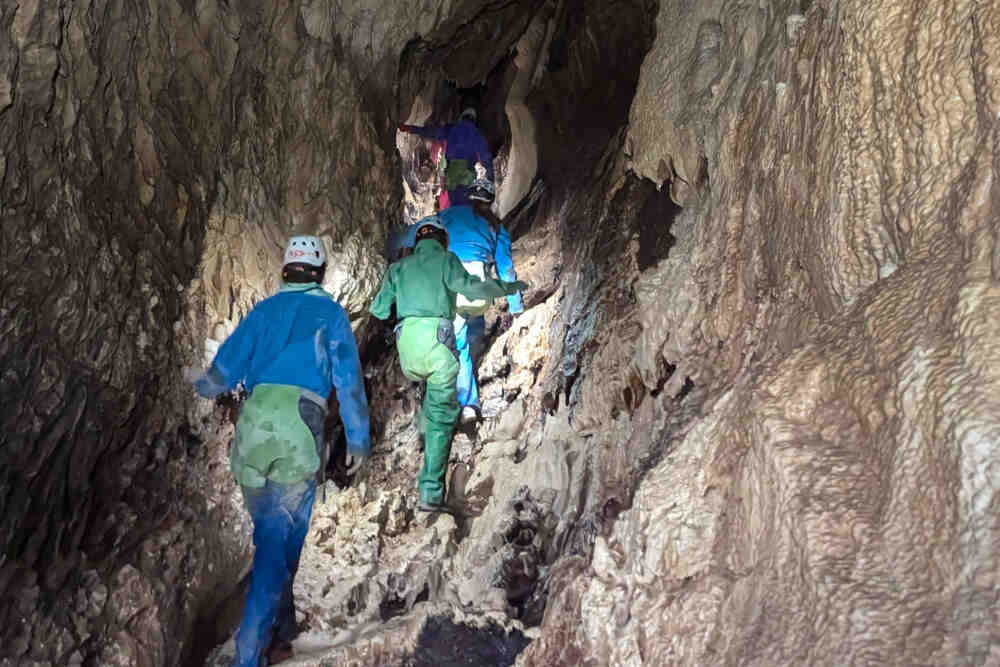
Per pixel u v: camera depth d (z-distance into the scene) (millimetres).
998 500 1524
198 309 3527
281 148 4316
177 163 3469
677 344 3305
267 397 3008
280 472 2990
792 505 1899
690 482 2400
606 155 5504
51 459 2590
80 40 2762
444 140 6781
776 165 2756
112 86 3043
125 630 2773
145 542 3002
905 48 2135
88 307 2748
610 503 3209
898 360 1867
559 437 4305
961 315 1739
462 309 4762
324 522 4156
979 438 1557
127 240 3062
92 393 2764
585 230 5090
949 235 1969
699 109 3625
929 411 1703
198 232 3590
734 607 2004
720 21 3816
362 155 4898
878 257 2225
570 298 4828
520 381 5105
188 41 3639
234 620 3580
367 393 5398
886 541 1713
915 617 1578
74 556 2717
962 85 1987
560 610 2746
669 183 4027
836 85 2359
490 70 7402
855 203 2266
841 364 2059
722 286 3064
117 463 2994
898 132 2156
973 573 1512
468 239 5078
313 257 3268
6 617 2373
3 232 2404
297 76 4445
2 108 2377
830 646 1662
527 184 7027
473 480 4668
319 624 3559
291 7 4422
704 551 2271
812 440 2010
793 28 2799
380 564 3988
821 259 2385
